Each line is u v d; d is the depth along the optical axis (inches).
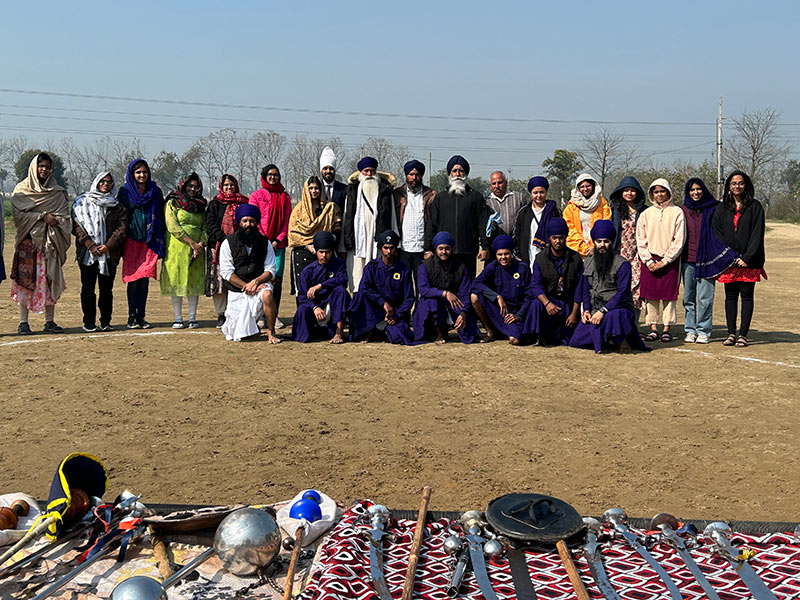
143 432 244.5
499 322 388.2
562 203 2389.3
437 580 121.3
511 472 210.8
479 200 400.8
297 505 140.5
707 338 398.6
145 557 132.0
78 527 137.5
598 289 371.2
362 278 391.9
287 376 316.8
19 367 331.3
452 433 245.0
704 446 234.1
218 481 203.6
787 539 133.2
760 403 282.7
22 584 121.8
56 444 232.5
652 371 331.0
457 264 387.9
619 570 123.7
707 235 390.3
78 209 414.9
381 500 191.2
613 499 192.4
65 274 781.3
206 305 552.7
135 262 423.2
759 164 2220.7
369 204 419.2
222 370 327.0
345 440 237.6
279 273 423.2
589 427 252.1
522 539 127.5
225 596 119.9
